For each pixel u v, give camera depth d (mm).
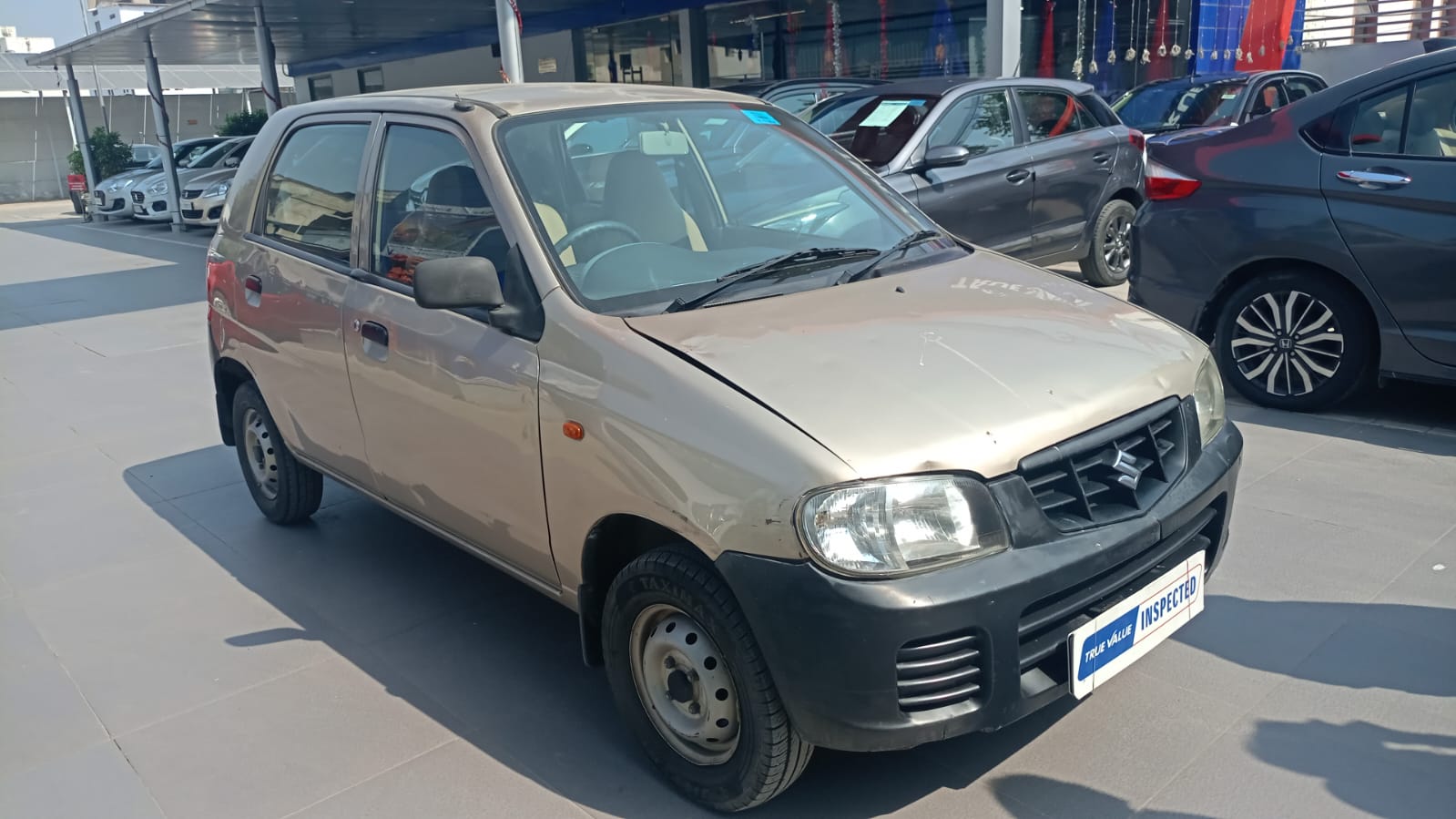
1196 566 2941
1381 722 3064
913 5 14688
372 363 3730
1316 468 4910
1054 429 2645
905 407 2582
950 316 3115
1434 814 2686
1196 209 5719
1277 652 3455
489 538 3457
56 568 4746
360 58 26062
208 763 3227
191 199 20797
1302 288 5473
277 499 4957
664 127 3811
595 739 3258
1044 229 8297
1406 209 5012
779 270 3344
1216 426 3189
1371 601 3732
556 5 17609
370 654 3850
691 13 17469
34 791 3133
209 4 15828
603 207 3484
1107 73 14711
